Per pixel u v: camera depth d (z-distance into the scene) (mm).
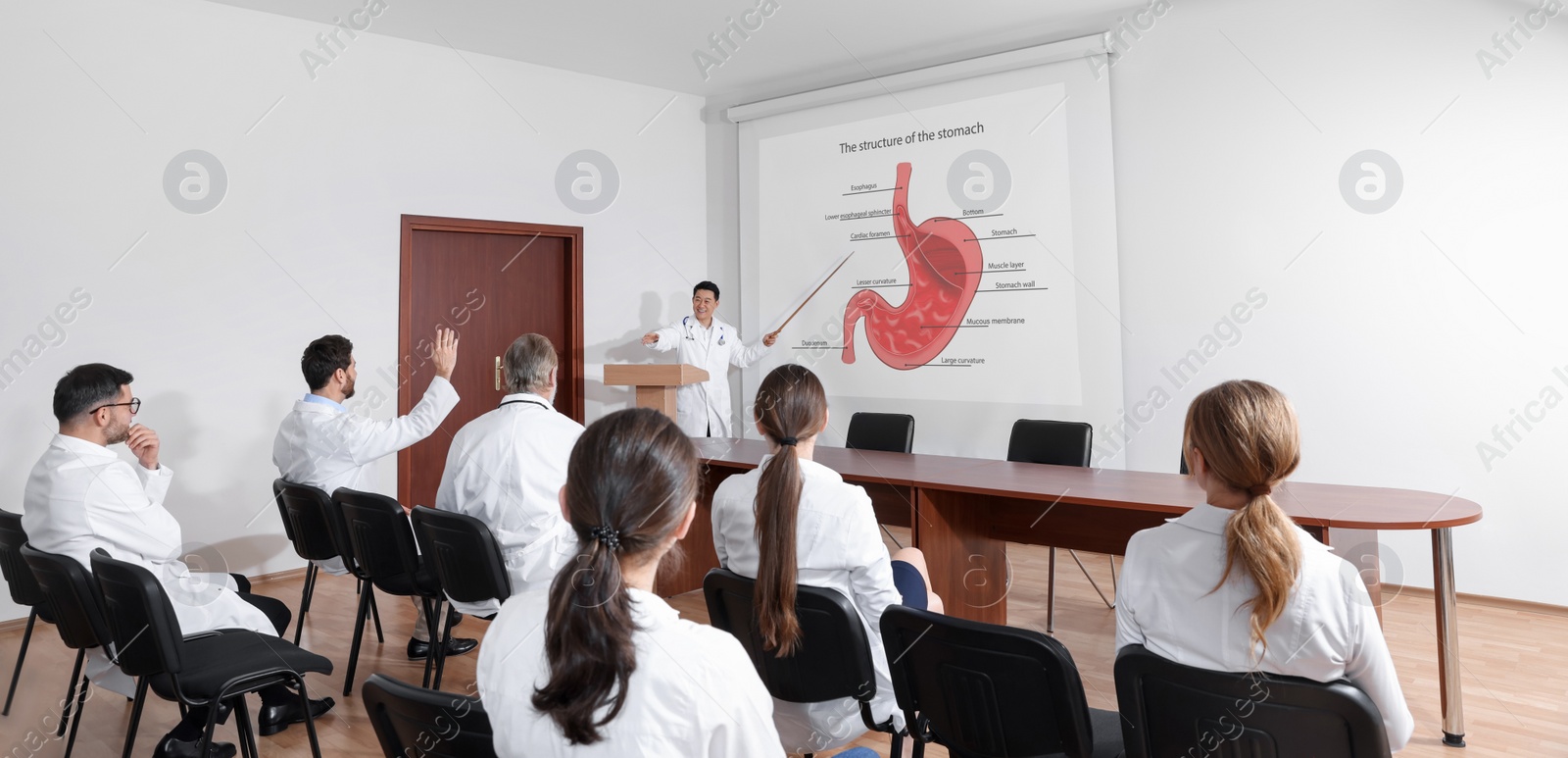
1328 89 4434
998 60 5312
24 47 4082
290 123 4863
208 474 4621
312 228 4949
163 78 4453
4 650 3682
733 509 2131
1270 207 4625
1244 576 1417
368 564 3004
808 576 1973
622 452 1059
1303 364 4559
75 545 2443
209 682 2125
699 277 6785
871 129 5922
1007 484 3221
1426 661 3332
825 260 6168
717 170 6754
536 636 1084
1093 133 5105
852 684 1914
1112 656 3463
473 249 5688
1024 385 5402
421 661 3469
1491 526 4094
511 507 2820
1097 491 3059
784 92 6379
